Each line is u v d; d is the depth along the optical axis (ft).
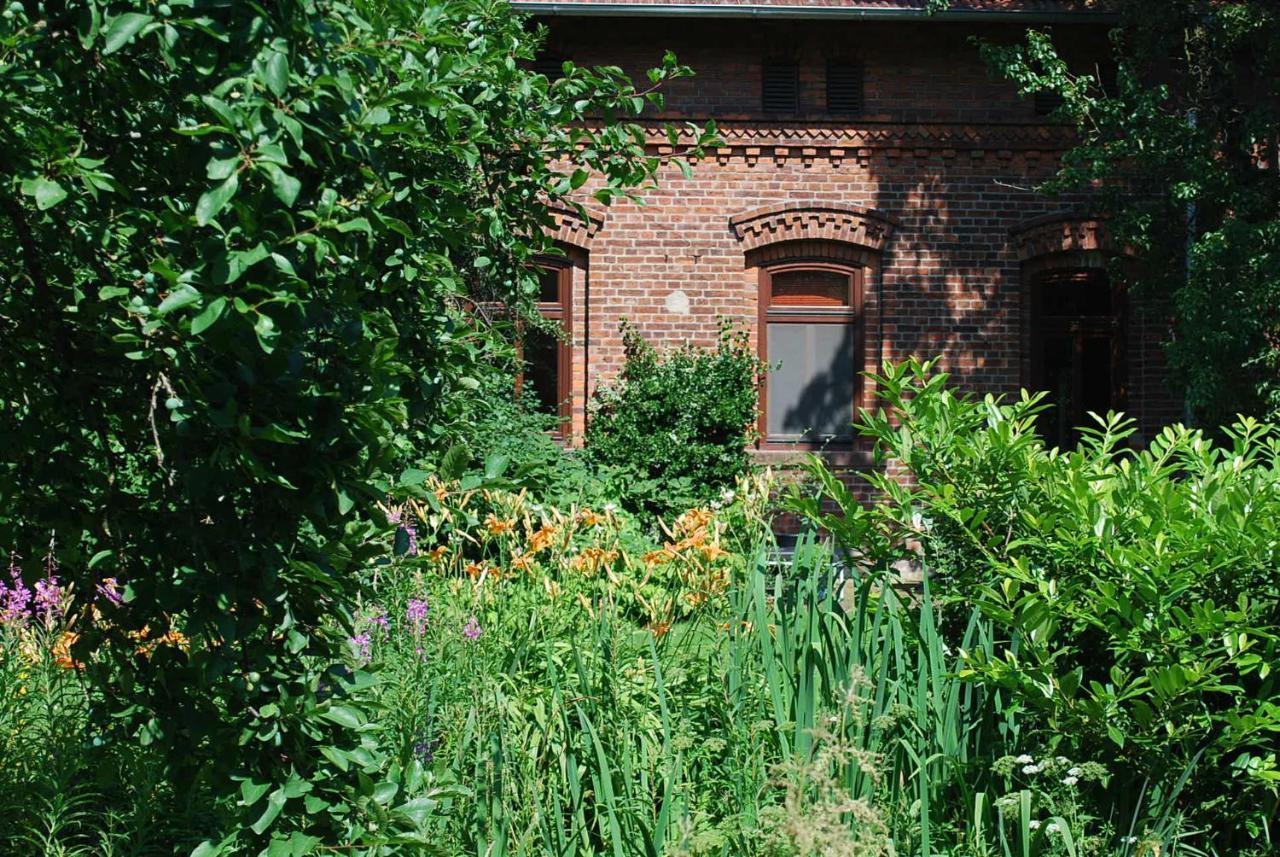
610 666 13.96
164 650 9.61
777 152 45.60
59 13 7.95
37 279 9.25
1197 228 41.65
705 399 43.75
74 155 7.89
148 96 8.56
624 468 43.39
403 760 11.47
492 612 17.34
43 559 10.81
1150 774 13.52
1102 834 13.21
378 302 10.63
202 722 9.27
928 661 14.61
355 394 8.52
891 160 45.98
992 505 15.55
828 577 14.98
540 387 45.85
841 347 46.44
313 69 8.15
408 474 8.96
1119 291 46.88
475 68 13.48
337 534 9.00
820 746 11.05
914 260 46.01
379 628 16.05
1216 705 14.28
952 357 46.14
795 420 46.52
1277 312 38.27
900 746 13.21
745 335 45.32
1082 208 45.83
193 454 8.62
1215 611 12.73
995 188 46.01
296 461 8.39
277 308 7.89
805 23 45.27
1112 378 47.01
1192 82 42.11
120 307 8.38
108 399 9.75
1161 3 40.93
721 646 14.33
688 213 45.65
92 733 11.18
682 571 17.04
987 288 46.11
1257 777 13.14
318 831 9.25
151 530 9.28
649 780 12.91
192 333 7.50
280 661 9.18
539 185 16.35
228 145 7.48
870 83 45.88
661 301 45.65
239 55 7.85
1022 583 14.99
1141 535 14.11
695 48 45.39
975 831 12.26
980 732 14.05
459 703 14.42
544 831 11.95
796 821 9.23
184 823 12.98
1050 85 40.86
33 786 13.43
